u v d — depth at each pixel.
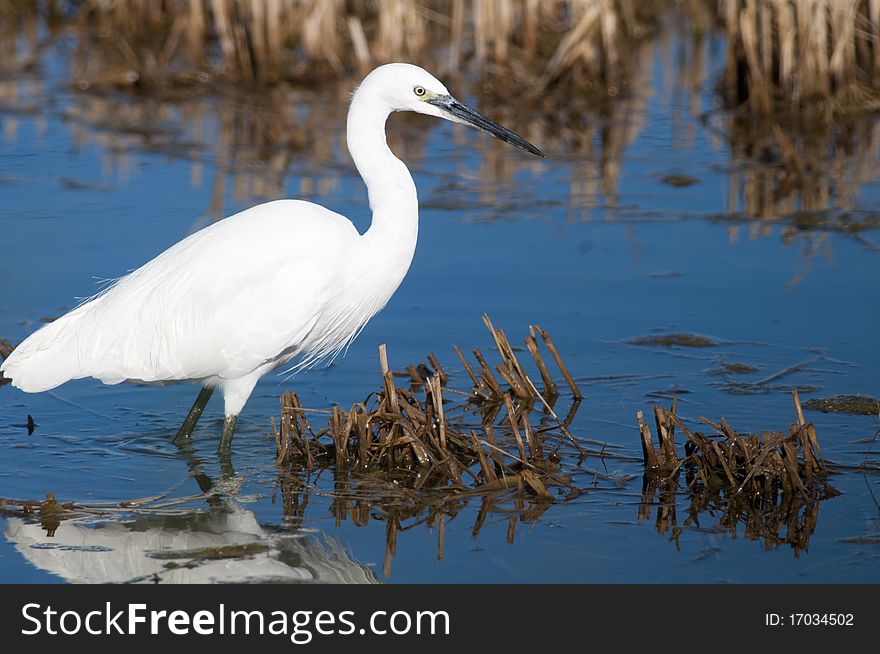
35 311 13.70
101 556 8.99
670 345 13.14
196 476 10.49
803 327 13.50
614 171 19.39
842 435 10.85
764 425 11.10
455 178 18.97
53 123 21.53
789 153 18.89
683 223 16.91
